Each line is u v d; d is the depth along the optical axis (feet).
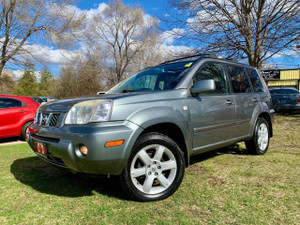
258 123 14.01
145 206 7.84
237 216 7.07
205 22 30.12
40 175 11.19
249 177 10.27
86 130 7.32
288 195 8.38
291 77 86.89
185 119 9.40
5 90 68.03
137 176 8.17
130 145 7.67
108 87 121.39
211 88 9.46
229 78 12.62
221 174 10.75
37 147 8.92
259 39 29.50
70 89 117.91
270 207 7.57
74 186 9.74
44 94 165.17
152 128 9.00
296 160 12.86
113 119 7.65
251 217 6.99
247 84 14.15
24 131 21.95
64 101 8.84
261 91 15.40
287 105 37.68
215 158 13.70
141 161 8.43
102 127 7.41
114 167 7.54
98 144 7.20
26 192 9.11
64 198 8.56
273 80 90.22
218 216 7.09
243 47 30.76
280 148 16.20
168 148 8.68
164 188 8.52
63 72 120.98
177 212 7.38
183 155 9.05
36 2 45.34
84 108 7.69
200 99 10.32
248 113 13.15
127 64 117.29
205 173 10.96
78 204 8.06
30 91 152.25
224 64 12.72
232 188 9.13
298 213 7.16
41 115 9.34
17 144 20.18
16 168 12.37
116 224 6.77
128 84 12.46
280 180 9.83
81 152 7.47
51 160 8.57
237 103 12.33
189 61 11.65
